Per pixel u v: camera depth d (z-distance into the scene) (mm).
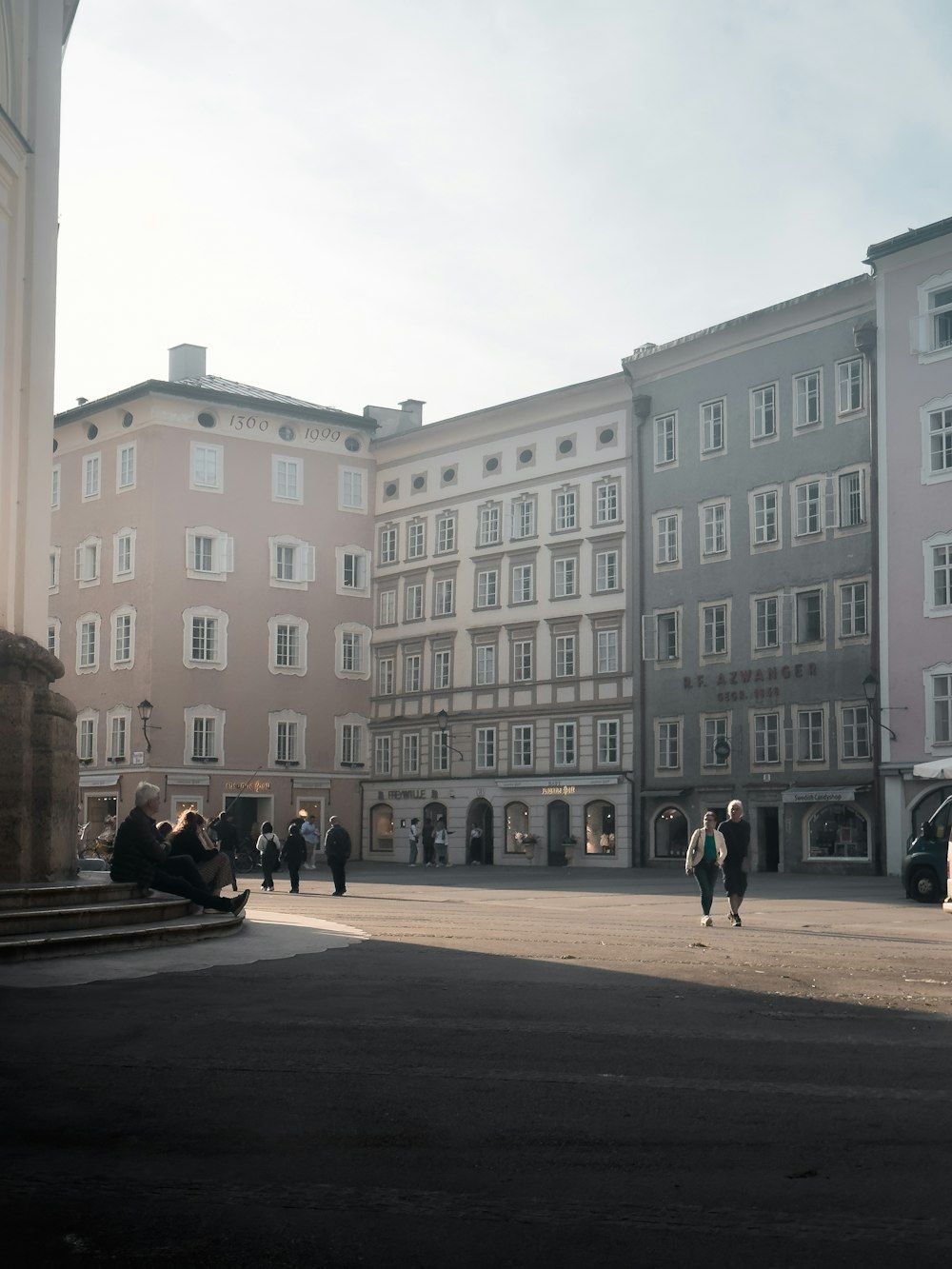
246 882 49188
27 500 23500
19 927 16219
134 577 70375
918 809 51156
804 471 56031
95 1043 10109
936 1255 5379
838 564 54625
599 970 15477
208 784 70000
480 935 20906
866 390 53844
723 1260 5312
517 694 67250
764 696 56969
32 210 24078
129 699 70188
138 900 19828
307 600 73500
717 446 59469
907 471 52188
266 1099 8188
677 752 60438
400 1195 6172
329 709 73938
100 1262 5266
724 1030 10969
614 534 63438
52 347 24500
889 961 17375
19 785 20344
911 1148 7039
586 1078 8898
